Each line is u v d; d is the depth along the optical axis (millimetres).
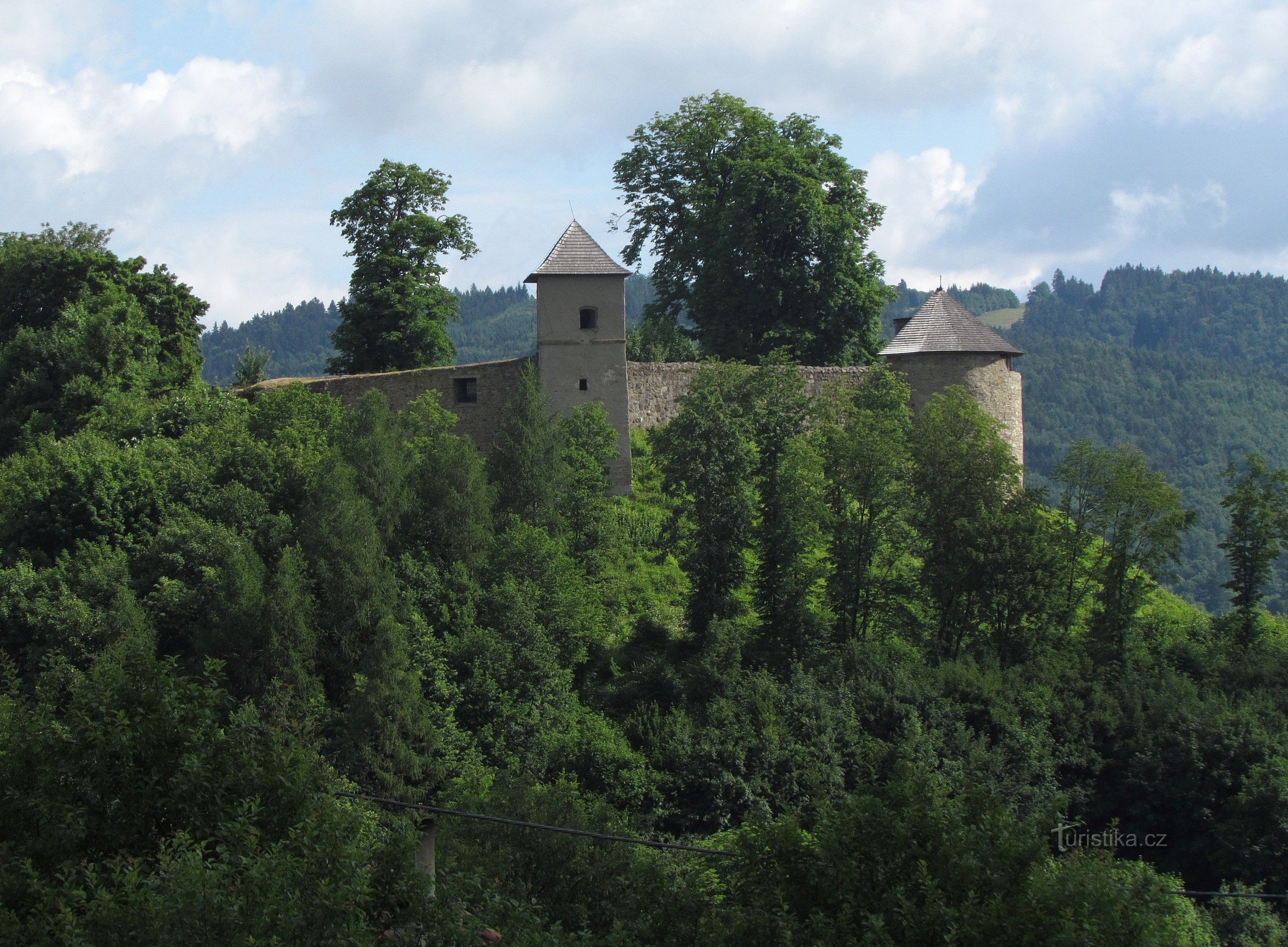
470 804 43969
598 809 44469
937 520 68125
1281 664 65500
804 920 27047
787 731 57531
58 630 57875
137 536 65438
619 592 68938
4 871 25891
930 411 71875
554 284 76312
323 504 60156
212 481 67688
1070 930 24828
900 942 25969
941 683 61406
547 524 67875
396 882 26031
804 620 65062
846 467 68125
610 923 39312
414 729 53969
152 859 27688
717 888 32219
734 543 65312
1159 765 59062
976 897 26609
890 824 28422
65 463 66688
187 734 29172
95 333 79875
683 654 64438
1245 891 51438
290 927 23016
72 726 28906
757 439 68438
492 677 57812
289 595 56781
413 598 60156
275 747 30016
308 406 71875
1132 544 69438
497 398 77062
